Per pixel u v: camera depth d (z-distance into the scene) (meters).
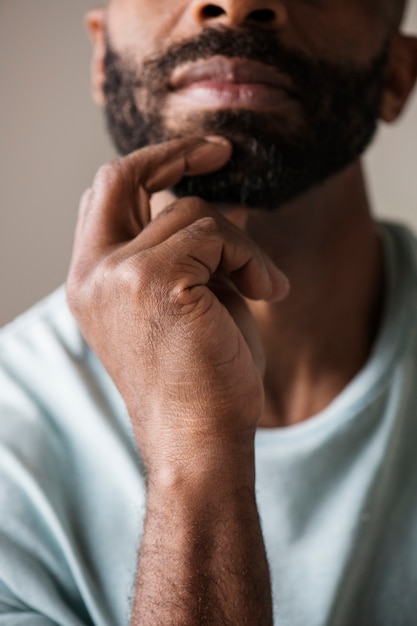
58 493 1.01
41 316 1.18
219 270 0.82
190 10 0.87
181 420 0.77
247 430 0.78
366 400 1.03
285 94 0.89
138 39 0.92
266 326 1.04
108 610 0.96
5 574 0.94
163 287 0.75
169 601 0.74
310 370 1.05
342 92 0.93
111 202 0.84
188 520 0.76
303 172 0.91
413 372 1.06
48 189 1.66
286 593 0.97
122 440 1.04
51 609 0.94
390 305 1.08
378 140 1.64
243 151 0.87
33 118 1.65
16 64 1.64
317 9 0.90
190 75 0.88
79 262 0.82
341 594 0.96
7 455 1.02
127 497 1.01
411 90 1.14
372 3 0.96
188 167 0.87
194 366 0.76
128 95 0.94
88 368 1.10
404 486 1.01
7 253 1.66
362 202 1.05
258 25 0.86
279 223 0.99
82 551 0.99
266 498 1.00
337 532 0.98
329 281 1.03
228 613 0.74
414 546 0.99
